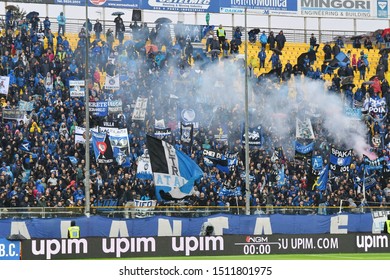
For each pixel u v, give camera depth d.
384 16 136.88
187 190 91.75
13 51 107.31
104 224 77.31
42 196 87.06
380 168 105.56
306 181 101.19
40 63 105.69
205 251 72.50
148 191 93.12
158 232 78.75
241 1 129.12
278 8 131.62
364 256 74.19
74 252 67.75
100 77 111.94
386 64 124.50
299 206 95.69
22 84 103.12
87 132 82.81
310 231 82.88
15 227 75.19
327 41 134.12
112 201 90.12
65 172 90.88
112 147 96.25
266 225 81.56
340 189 100.12
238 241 73.62
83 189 89.56
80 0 121.69
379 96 117.31
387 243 78.44
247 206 86.94
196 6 126.62
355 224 84.94
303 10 132.75
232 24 129.12
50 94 102.94
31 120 96.81
